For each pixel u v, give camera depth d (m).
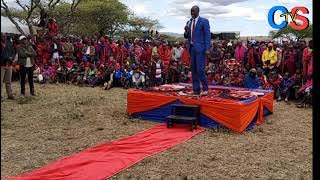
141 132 7.77
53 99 11.55
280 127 8.48
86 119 8.95
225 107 7.93
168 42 16.88
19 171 5.48
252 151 6.61
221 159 6.15
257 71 12.04
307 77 11.18
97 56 16.69
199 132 7.82
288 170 5.67
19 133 7.62
